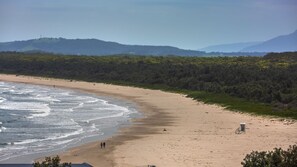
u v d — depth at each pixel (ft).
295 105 259.39
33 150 161.89
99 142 177.06
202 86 370.12
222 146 162.50
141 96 363.35
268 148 156.87
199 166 133.90
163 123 224.12
